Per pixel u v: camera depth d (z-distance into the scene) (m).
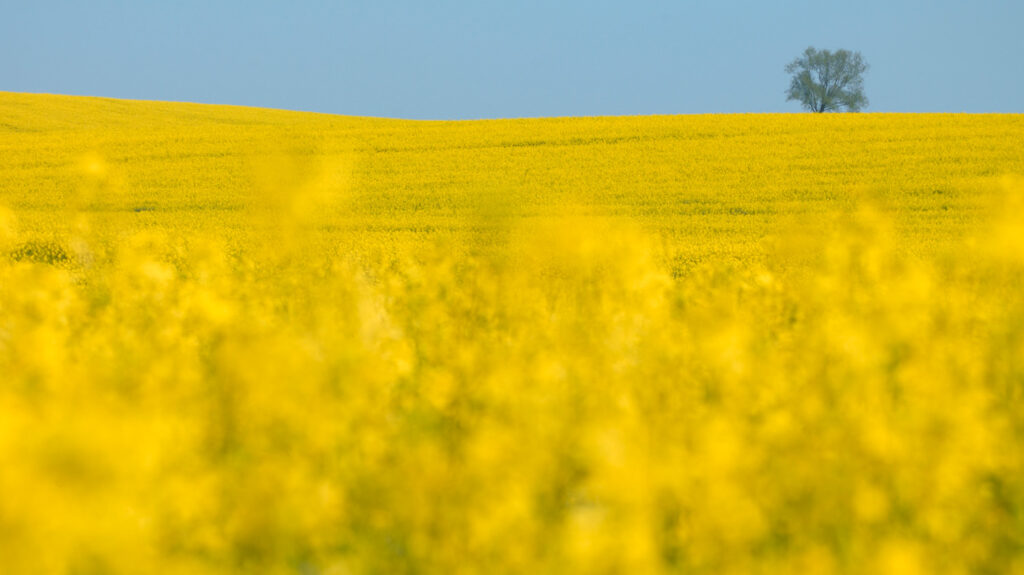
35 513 4.02
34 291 12.56
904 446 5.99
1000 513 6.00
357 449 6.71
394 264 24.34
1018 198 12.42
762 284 14.81
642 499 5.11
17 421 4.71
